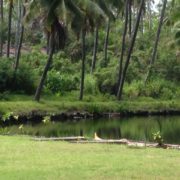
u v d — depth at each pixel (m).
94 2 41.81
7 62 45.16
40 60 55.00
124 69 47.53
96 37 54.16
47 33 40.62
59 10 37.53
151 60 58.47
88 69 56.16
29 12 39.09
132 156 15.42
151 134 30.30
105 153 16.03
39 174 12.07
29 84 45.00
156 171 12.80
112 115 43.03
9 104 37.56
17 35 60.69
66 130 31.52
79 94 46.44
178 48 49.66
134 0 59.50
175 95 53.69
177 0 52.34
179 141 26.75
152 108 46.12
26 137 21.83
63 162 13.82
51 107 39.88
